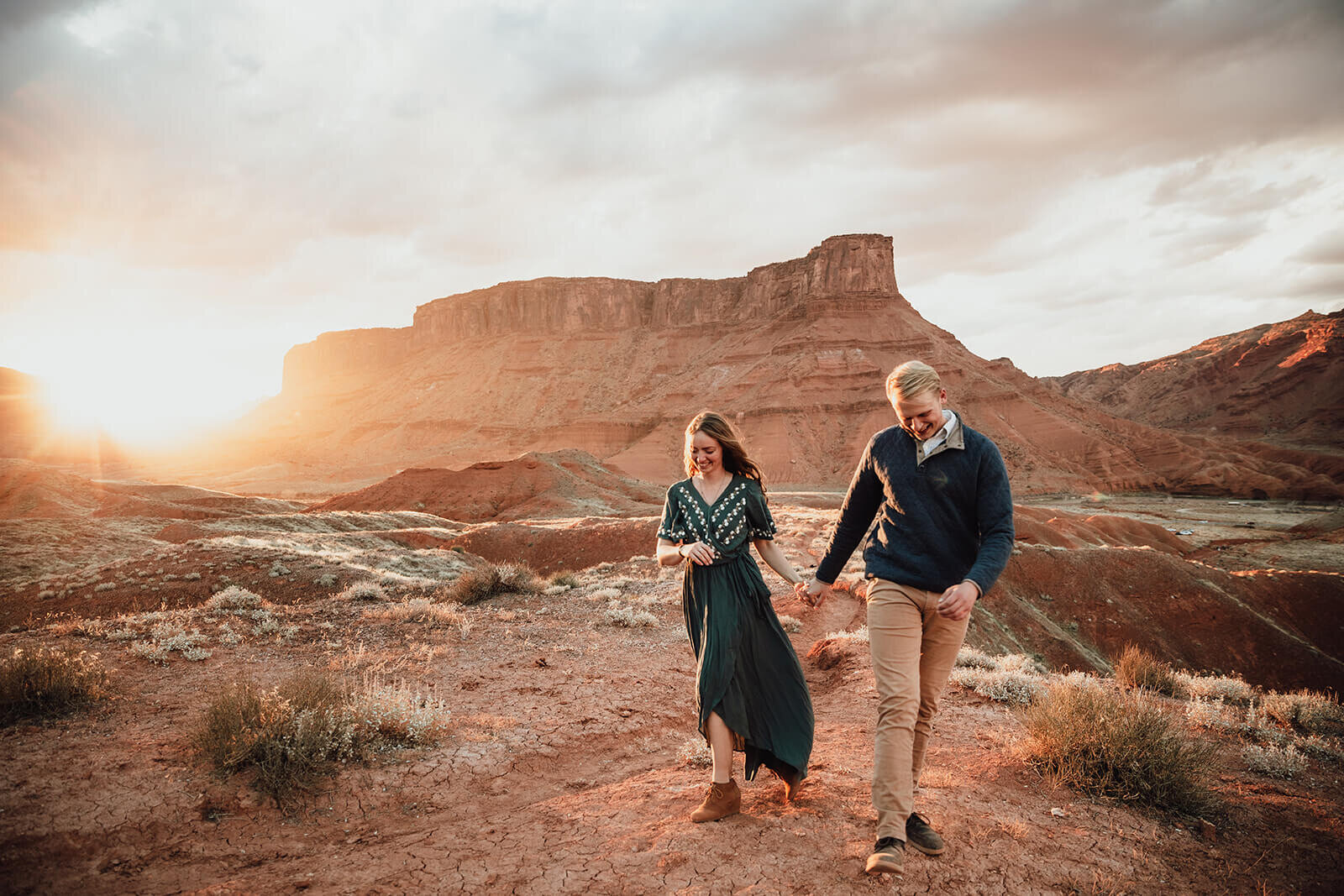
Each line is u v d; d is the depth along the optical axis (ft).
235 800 11.79
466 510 248.32
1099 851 10.41
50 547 111.45
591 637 28.40
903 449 10.27
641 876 9.19
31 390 625.41
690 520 11.51
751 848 9.81
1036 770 13.33
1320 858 10.84
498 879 9.32
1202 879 9.96
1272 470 458.50
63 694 15.88
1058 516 243.40
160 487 189.88
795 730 11.00
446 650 24.39
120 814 11.12
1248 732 17.26
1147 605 115.96
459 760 14.37
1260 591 122.11
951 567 9.86
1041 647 102.06
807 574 55.88
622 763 15.62
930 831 9.83
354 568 58.59
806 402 505.66
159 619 26.18
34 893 9.21
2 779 12.03
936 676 10.34
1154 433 501.15
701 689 10.92
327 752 13.33
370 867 9.82
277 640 24.53
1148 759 12.56
